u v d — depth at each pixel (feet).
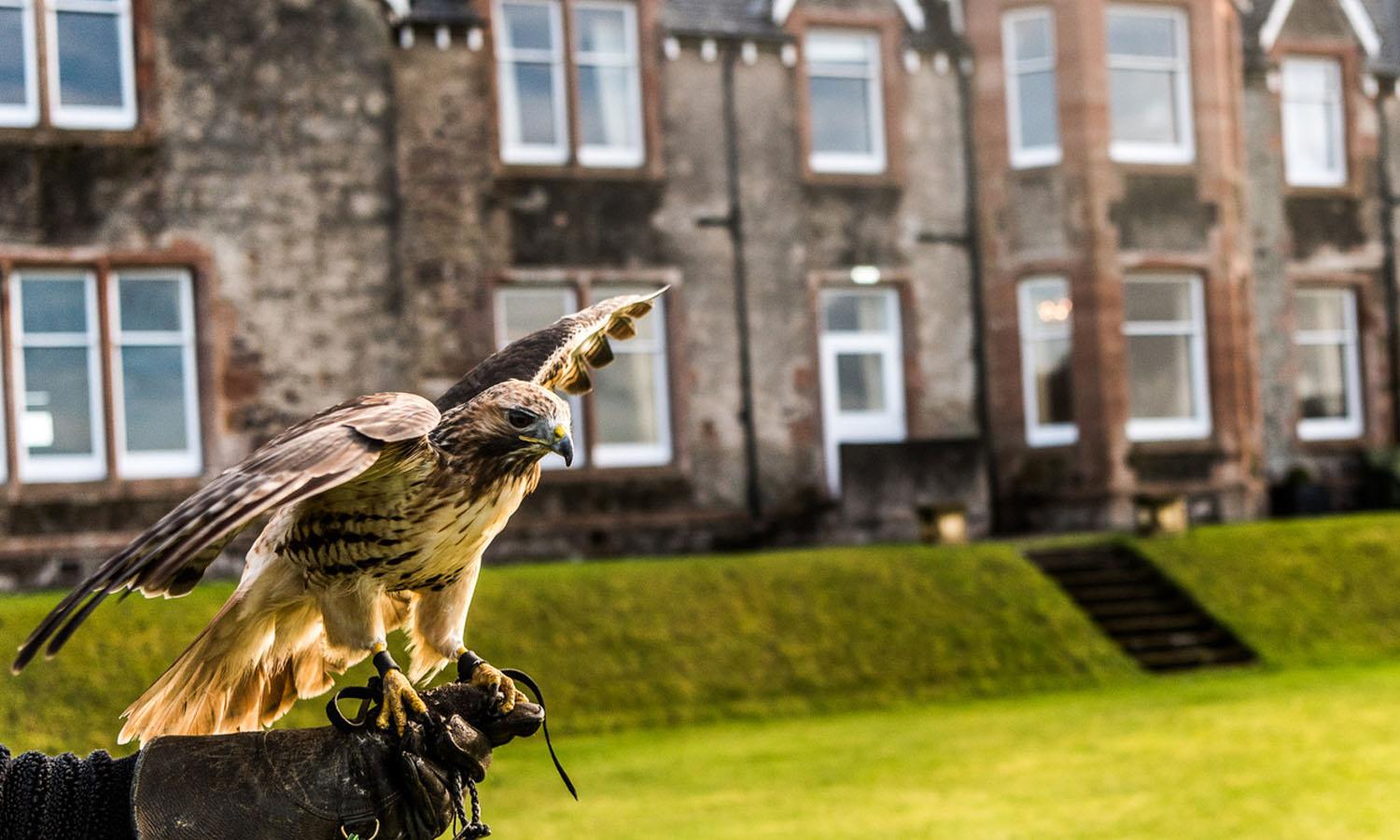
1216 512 87.66
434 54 79.15
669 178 83.20
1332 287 98.43
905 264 87.25
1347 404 99.25
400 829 12.48
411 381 74.69
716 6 85.51
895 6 88.07
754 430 83.51
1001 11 88.48
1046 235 87.25
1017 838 38.63
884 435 87.45
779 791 44.75
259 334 71.92
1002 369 88.12
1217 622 67.46
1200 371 89.20
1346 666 63.82
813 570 66.69
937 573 68.03
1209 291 88.94
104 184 70.49
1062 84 86.94
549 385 16.69
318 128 73.41
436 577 13.19
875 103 88.07
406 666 51.03
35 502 68.80
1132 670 62.54
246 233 72.13
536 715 13.00
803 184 85.56
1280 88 97.50
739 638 60.80
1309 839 37.88
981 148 88.69
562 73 81.92
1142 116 89.92
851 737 52.39
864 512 82.02
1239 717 53.83
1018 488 87.66
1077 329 86.38
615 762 49.60
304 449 10.77
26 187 69.62
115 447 69.92
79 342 70.49
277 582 12.85
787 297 84.79
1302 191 97.81
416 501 12.50
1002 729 53.11
